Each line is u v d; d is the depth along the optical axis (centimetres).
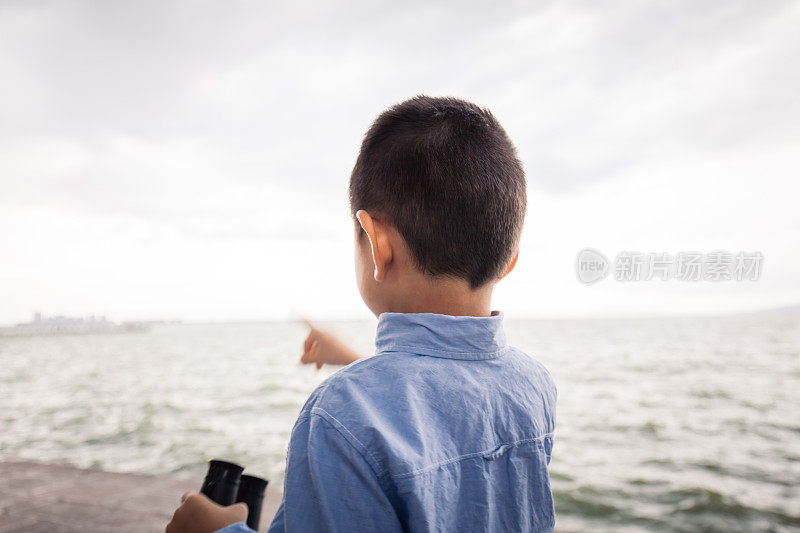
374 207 63
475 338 62
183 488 384
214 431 1114
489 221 61
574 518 559
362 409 50
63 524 315
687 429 1016
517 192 66
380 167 63
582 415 1197
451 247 60
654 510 574
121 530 305
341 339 94
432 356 58
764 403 1345
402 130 63
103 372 2802
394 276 63
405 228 61
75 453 950
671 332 6775
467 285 62
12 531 304
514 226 65
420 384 55
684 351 3394
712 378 1920
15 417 1362
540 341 4831
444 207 59
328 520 47
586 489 646
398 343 59
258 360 3553
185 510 68
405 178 60
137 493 373
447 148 60
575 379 1952
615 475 705
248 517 71
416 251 61
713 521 538
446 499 52
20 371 2897
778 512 556
